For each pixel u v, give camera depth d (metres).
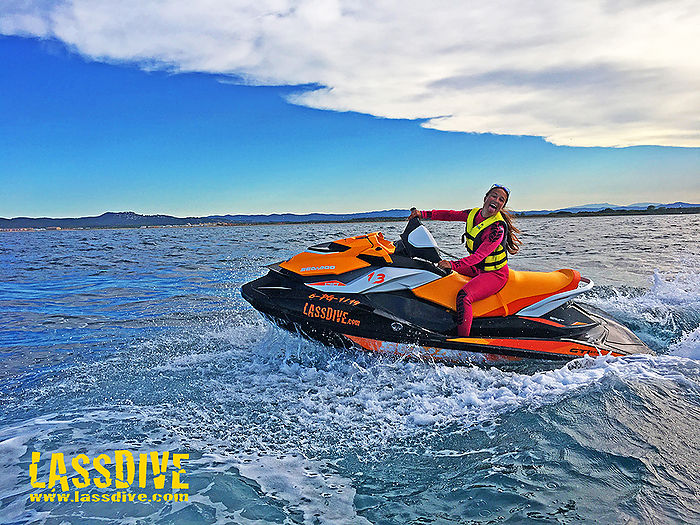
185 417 3.28
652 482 2.35
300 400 3.52
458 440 2.92
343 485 2.50
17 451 2.85
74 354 4.78
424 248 4.43
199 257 15.14
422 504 2.31
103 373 4.18
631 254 12.81
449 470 2.60
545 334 4.40
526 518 2.15
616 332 4.63
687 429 2.84
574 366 4.17
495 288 4.39
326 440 2.97
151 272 11.33
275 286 4.45
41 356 4.75
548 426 2.97
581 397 3.31
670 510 2.15
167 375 4.07
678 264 10.56
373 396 3.57
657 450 2.63
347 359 4.28
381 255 4.38
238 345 4.90
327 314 4.22
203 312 6.61
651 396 3.25
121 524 2.19
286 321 4.33
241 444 2.92
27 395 3.73
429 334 4.20
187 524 2.19
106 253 17.73
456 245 17.30
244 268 11.95
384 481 2.53
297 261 4.50
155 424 3.18
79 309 7.07
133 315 6.55
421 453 2.80
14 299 7.98
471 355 4.21
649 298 6.54
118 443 2.93
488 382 3.78
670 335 5.14
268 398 3.57
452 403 3.42
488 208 4.38
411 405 3.41
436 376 3.92
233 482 2.51
